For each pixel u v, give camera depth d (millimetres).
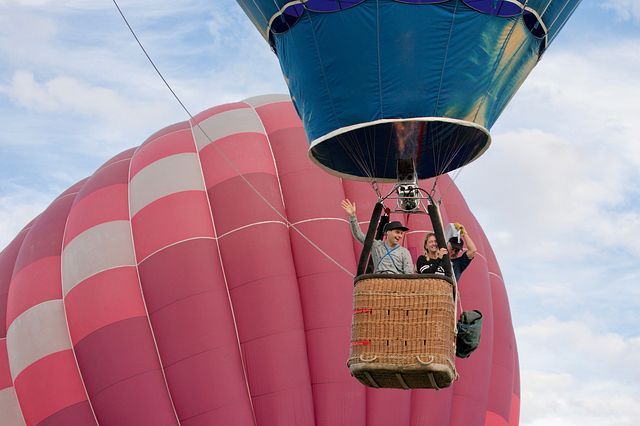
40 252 22219
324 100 13789
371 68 13570
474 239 22719
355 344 11992
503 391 21781
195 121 23047
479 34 13680
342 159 14383
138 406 19812
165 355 20047
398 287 12016
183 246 20609
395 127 13820
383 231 12875
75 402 20500
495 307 22672
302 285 20391
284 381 19609
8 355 21688
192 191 21359
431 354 11828
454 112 13547
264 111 23078
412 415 20016
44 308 21281
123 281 20812
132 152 23578
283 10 13977
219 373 19672
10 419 21078
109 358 20219
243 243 20531
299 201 21125
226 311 20172
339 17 13672
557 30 14641
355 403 19594
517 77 14273
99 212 21781
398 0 13570
